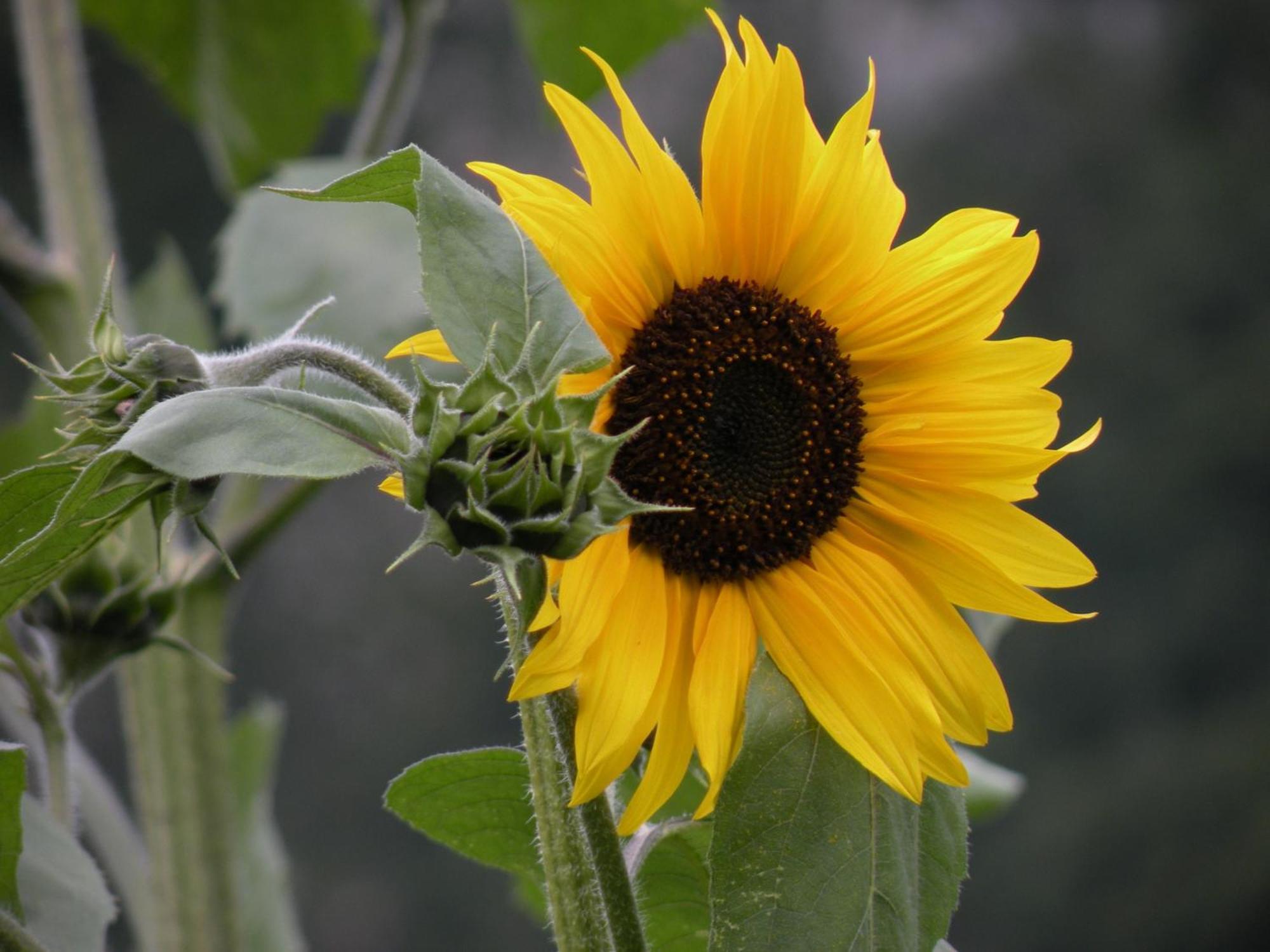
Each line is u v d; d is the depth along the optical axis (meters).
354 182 1.12
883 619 1.19
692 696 1.17
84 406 1.11
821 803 1.16
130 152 5.05
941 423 1.21
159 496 1.09
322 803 5.35
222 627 1.45
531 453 1.06
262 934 1.55
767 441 1.20
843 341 1.22
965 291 1.21
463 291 1.09
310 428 1.07
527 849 1.24
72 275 1.46
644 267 1.19
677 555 1.19
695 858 1.22
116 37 1.77
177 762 1.45
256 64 1.79
